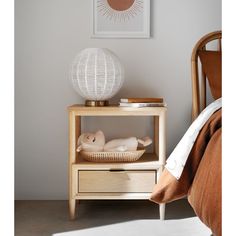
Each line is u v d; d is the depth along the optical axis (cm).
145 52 287
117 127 289
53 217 247
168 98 289
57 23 284
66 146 289
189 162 199
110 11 285
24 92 287
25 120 288
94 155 244
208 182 162
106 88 252
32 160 289
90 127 288
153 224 233
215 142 175
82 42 286
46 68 286
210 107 203
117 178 241
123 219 243
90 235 212
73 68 254
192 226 228
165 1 286
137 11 285
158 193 206
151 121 289
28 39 284
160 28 287
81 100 287
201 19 287
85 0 284
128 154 245
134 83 288
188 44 287
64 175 290
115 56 257
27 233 216
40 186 290
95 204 278
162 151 243
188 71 288
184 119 289
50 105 287
